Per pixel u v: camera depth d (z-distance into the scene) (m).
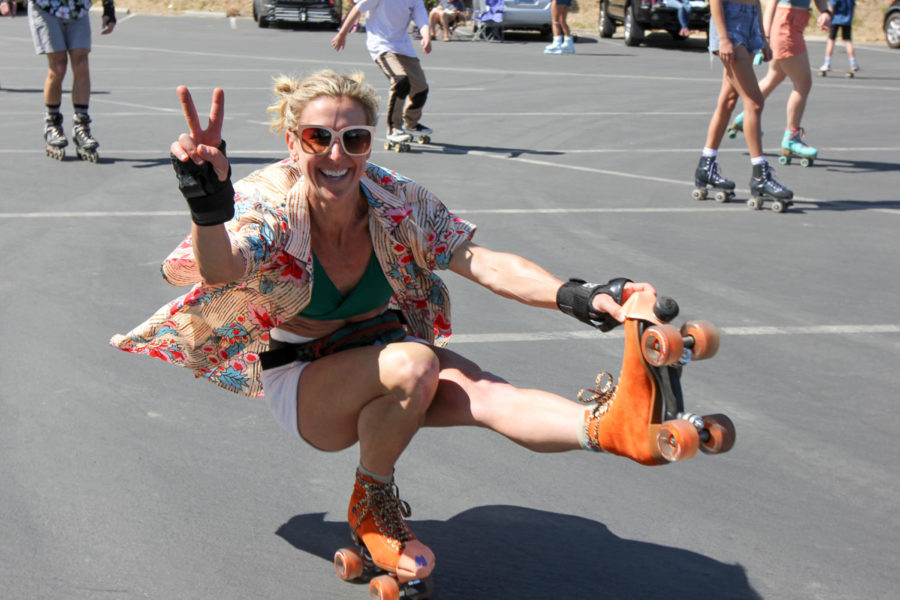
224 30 26.20
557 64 19.59
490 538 3.43
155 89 15.12
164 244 6.97
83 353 4.98
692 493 3.76
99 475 3.79
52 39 9.58
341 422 3.08
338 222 3.02
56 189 8.67
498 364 4.98
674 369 2.50
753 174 8.50
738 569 3.25
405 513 3.15
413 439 4.19
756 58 10.50
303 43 22.73
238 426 4.26
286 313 3.05
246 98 14.30
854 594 3.12
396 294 3.25
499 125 12.71
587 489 3.79
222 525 3.48
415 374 2.88
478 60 19.98
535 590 3.12
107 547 3.31
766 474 3.91
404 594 3.02
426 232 3.12
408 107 11.04
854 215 8.41
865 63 20.83
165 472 3.84
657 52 22.56
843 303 6.03
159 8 31.55
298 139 2.90
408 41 10.85
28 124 11.94
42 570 3.16
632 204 8.62
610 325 2.75
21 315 5.49
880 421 4.39
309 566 3.24
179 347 3.27
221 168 2.60
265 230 2.88
